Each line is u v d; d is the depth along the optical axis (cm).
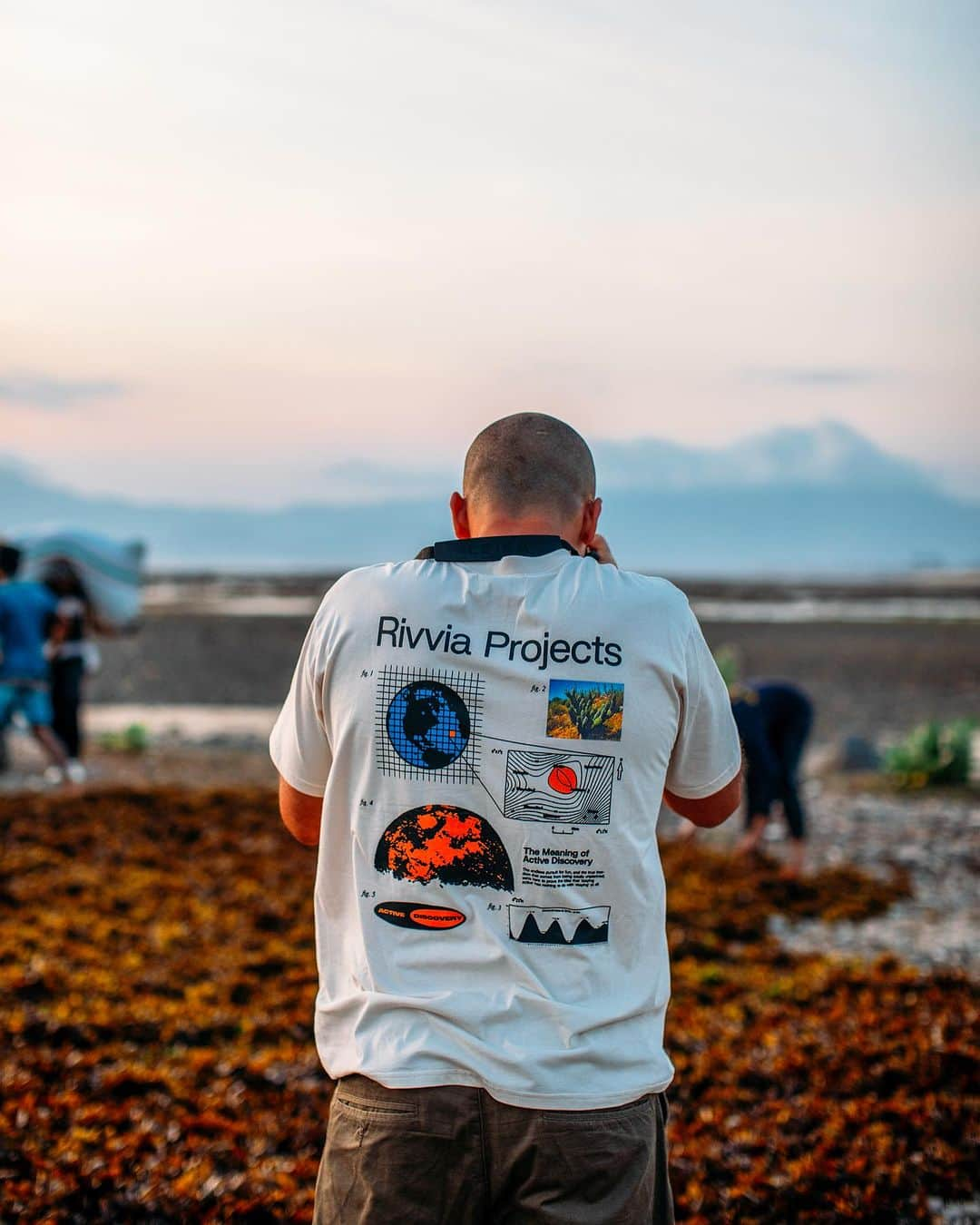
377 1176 208
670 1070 218
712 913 804
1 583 1176
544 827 214
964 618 4778
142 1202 386
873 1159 431
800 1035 561
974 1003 606
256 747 1555
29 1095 457
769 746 907
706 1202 404
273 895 812
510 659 218
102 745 1489
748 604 6000
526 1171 205
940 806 1222
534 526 234
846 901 853
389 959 217
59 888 799
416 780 218
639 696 218
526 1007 209
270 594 6625
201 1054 526
